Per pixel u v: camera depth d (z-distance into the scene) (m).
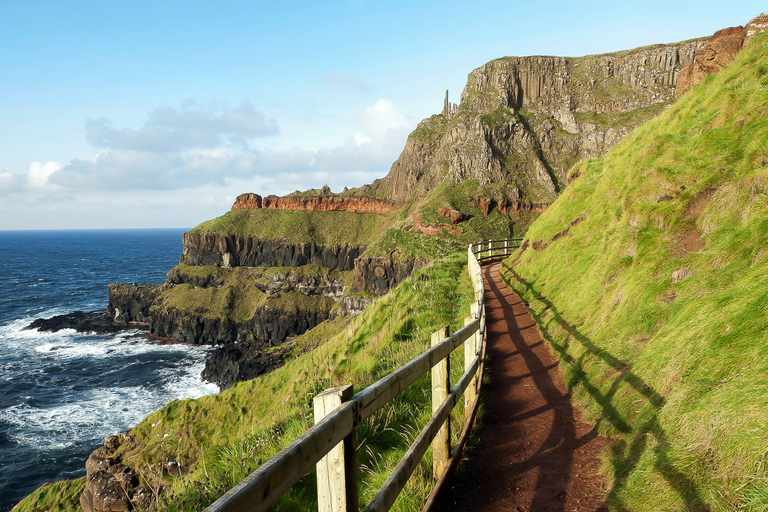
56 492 10.71
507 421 5.23
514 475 3.92
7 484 28.16
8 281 133.00
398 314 11.70
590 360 6.06
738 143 6.25
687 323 4.25
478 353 5.38
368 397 2.09
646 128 12.34
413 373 2.82
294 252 128.62
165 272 164.88
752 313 3.38
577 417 5.09
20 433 35.59
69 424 37.84
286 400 9.60
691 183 6.68
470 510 3.39
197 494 4.33
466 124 150.12
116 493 8.98
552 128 144.25
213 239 127.81
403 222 119.06
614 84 150.38
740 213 5.11
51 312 92.88
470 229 110.56
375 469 4.25
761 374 2.83
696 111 8.61
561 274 11.20
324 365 10.88
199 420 11.62
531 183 130.00
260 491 1.13
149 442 11.13
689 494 2.71
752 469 2.42
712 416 2.92
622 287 6.59
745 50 8.66
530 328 9.74
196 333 85.94
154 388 51.50
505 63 161.25
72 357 63.28
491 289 15.93
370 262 103.94
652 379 4.27
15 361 59.72
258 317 94.25
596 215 11.39
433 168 154.75
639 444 3.67
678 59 141.25
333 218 147.12
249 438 5.87
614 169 11.85
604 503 3.32
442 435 3.58
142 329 87.50
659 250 6.21
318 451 1.55
